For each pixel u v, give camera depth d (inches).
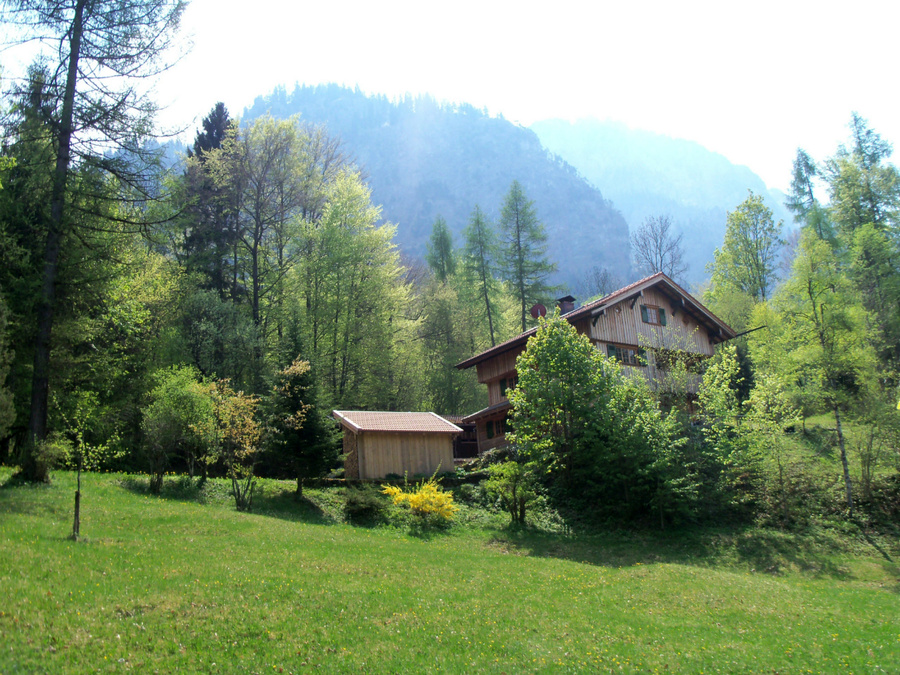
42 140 753.0
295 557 572.4
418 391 1915.6
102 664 310.2
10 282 771.4
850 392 1025.5
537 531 955.3
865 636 455.2
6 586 387.9
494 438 1487.5
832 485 971.3
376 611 434.6
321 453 1019.3
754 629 462.6
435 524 960.9
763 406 987.9
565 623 450.6
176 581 445.1
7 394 690.2
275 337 1626.5
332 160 1886.1
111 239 887.1
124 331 1199.6
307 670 328.5
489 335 2244.1
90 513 653.9
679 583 610.2
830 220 1672.0
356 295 1696.6
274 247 1809.8
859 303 1064.8
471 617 444.5
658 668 370.9
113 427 1122.7
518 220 2177.7
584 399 1062.4
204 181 1600.6
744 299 1659.7
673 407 1029.8
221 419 925.8
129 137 780.0
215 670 318.0
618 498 1015.6
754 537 873.5
